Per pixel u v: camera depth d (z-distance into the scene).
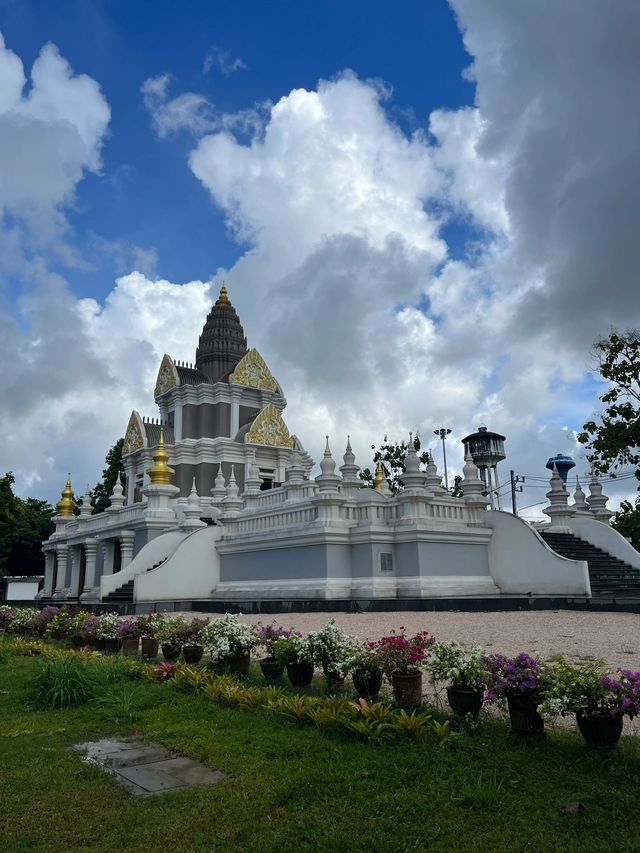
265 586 27.61
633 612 20.08
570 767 6.39
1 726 8.93
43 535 70.69
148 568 32.75
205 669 11.38
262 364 54.31
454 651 8.29
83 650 15.16
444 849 5.04
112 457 70.06
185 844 5.22
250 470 39.41
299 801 5.97
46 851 5.14
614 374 30.47
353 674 9.37
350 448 28.36
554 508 31.12
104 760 7.36
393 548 24.89
